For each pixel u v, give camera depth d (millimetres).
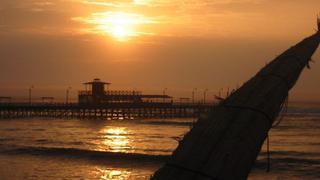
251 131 5312
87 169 47531
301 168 48719
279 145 74875
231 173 4656
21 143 74062
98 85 148625
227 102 6012
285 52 7883
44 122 130875
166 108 145125
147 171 47656
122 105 140125
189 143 5023
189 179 4398
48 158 54531
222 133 5191
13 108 126438
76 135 93062
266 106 5840
